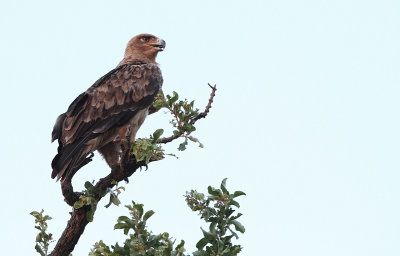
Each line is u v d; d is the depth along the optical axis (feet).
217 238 26.68
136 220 26.55
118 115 43.01
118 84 44.16
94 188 34.04
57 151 40.01
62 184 34.63
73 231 33.91
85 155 40.81
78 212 33.73
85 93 42.80
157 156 32.55
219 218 26.96
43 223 31.22
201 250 26.40
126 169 34.37
